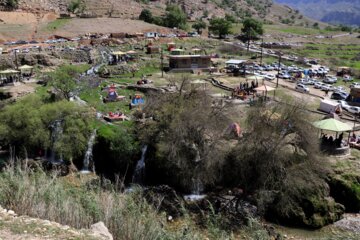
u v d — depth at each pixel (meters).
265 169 35.97
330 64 126.38
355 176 38.81
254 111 40.69
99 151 48.59
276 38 184.12
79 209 16.03
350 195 37.84
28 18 137.88
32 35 118.50
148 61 100.50
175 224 29.92
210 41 142.62
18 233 13.36
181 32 152.00
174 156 39.00
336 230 35.34
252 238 17.81
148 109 49.00
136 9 189.88
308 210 36.12
